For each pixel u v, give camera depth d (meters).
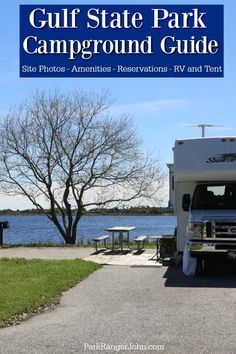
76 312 9.02
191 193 14.53
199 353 6.61
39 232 37.25
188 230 13.12
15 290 10.54
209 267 14.59
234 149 13.48
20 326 8.08
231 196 13.71
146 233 30.95
